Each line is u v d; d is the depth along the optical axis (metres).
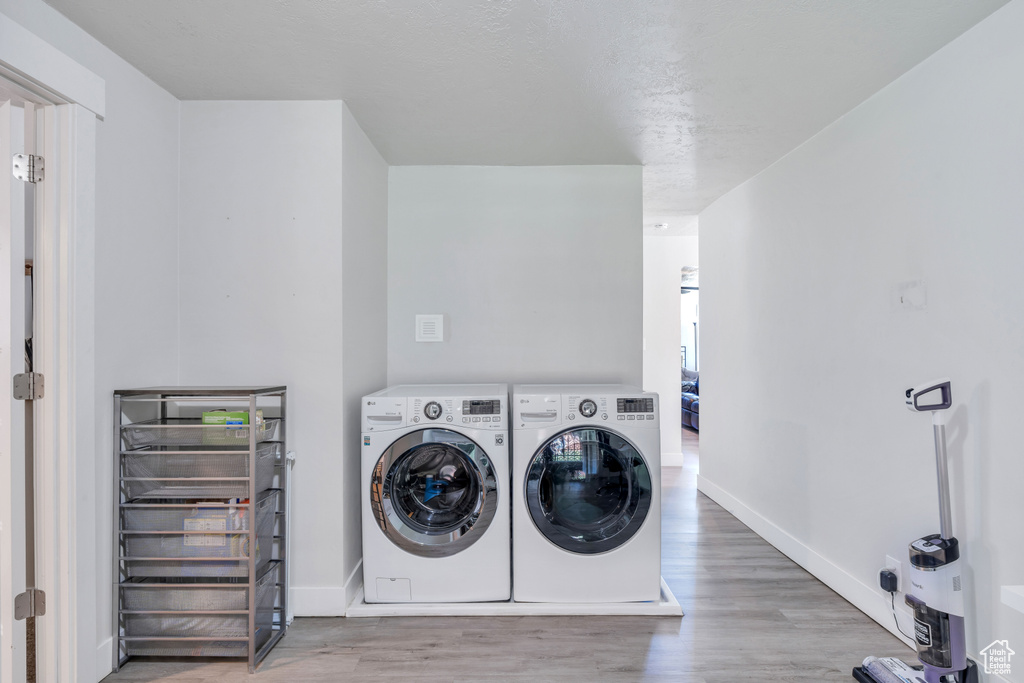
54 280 1.80
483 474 2.40
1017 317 1.67
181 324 2.38
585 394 2.44
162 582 2.07
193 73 2.16
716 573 2.84
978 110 1.80
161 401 2.23
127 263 2.07
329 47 1.98
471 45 1.97
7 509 1.76
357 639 2.20
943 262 1.94
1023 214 1.65
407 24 1.84
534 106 2.46
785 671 1.97
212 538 2.02
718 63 2.09
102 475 1.95
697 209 4.34
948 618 1.70
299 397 2.39
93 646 1.89
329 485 2.39
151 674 1.96
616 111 2.52
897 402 2.18
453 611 2.38
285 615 2.24
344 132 2.43
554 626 2.29
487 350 3.24
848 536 2.52
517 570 2.42
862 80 2.21
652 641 2.17
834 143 2.61
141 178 2.15
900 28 1.84
